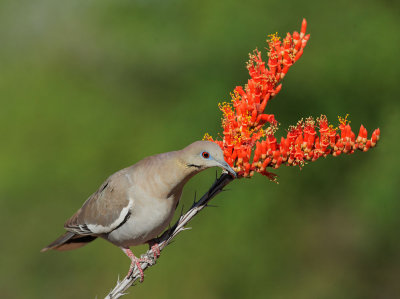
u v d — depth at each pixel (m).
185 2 17.77
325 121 4.44
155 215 5.16
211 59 17.23
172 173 4.98
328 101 16.47
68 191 17.34
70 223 5.69
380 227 15.66
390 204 15.30
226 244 15.90
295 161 4.45
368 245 16.06
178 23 17.86
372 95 16.58
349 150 4.48
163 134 17.22
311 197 16.72
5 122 18.36
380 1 17.38
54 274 16.52
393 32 16.56
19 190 17.28
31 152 17.80
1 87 19.30
